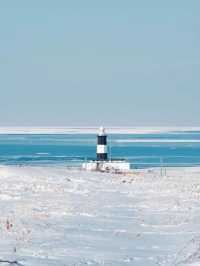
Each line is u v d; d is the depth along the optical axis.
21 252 46.28
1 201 77.69
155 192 96.38
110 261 44.28
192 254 43.47
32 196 83.88
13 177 104.56
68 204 77.00
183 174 138.75
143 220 65.62
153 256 46.28
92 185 103.38
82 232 56.91
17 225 58.38
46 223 60.81
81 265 42.62
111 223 63.16
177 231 58.34
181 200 84.81
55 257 45.16
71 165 170.50
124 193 94.12
